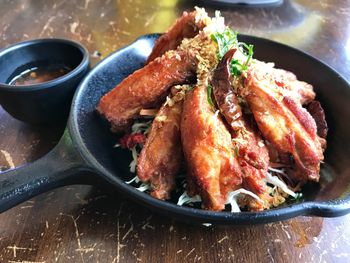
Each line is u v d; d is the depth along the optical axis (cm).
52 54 27
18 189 16
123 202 20
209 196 18
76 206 20
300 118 20
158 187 20
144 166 19
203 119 19
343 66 33
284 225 19
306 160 20
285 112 20
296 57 26
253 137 20
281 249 18
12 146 24
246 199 19
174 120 20
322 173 21
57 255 18
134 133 23
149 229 19
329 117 23
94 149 20
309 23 42
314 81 25
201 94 20
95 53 35
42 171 17
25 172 17
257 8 44
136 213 20
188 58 22
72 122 20
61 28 39
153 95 22
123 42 37
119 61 26
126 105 22
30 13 42
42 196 21
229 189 18
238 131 19
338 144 21
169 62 22
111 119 22
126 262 18
